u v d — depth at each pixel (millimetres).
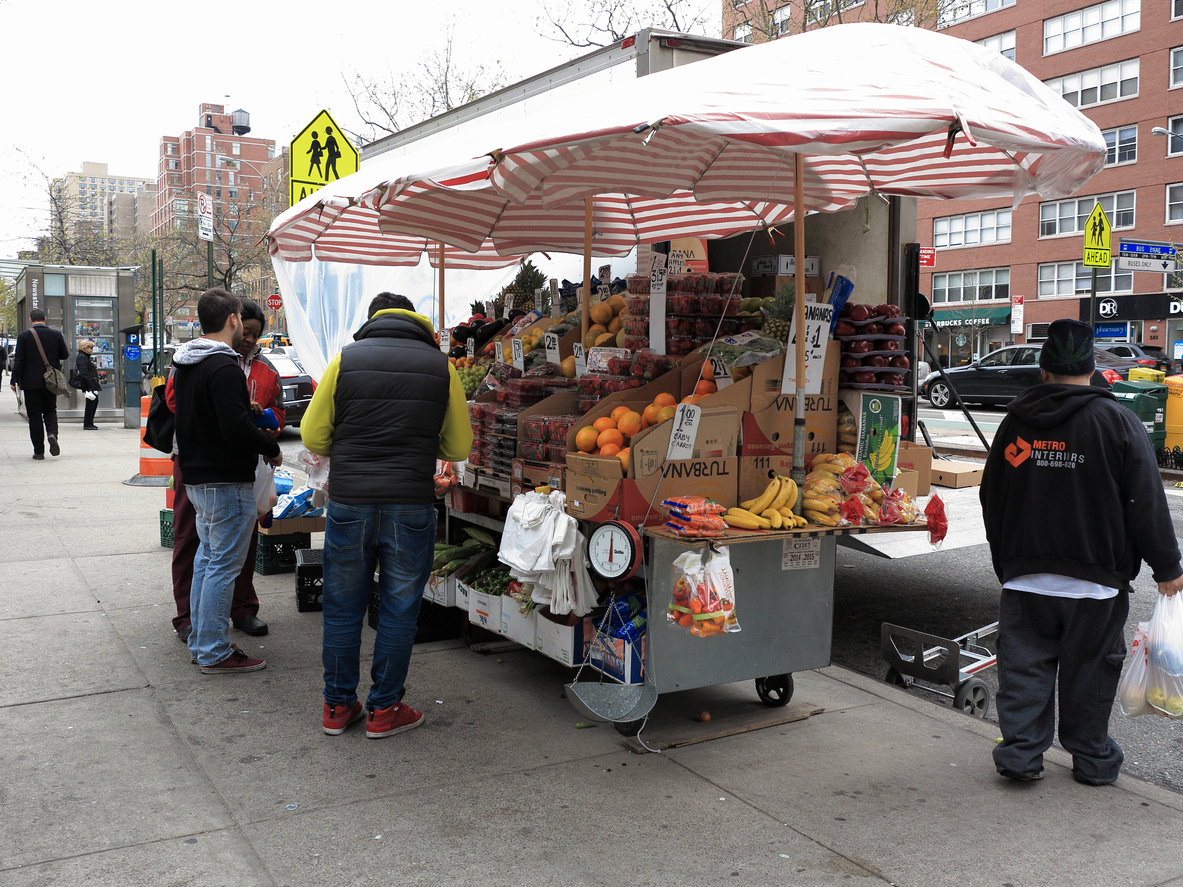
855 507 3836
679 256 4215
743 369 3955
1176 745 4320
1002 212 40438
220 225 34844
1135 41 35188
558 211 6230
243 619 5301
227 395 4293
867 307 4238
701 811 3287
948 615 6438
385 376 3777
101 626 5293
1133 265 14359
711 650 3943
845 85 3035
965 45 3617
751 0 19047
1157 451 12734
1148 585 7176
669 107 2887
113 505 9055
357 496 3738
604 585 4059
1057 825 3219
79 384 16281
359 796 3352
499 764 3660
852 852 3014
